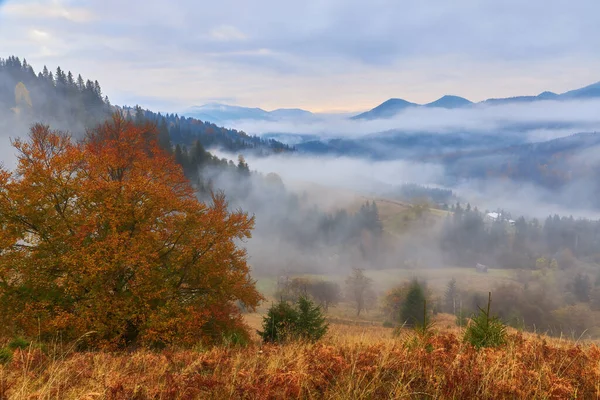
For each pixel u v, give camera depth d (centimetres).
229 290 1902
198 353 776
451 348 622
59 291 1603
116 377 526
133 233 1730
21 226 1590
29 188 1605
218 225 1861
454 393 394
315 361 541
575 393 393
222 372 550
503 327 699
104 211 1644
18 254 1541
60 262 1548
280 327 1552
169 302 1667
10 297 1516
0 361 685
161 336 1504
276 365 564
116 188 1738
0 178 1595
